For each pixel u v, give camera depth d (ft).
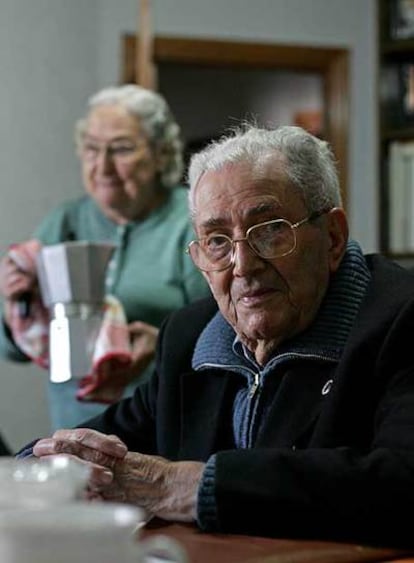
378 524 3.98
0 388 11.34
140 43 12.21
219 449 5.06
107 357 7.55
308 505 4.02
